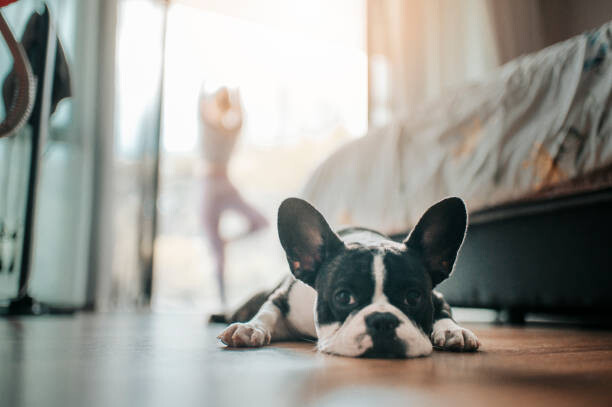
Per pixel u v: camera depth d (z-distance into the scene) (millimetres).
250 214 2852
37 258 2062
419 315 685
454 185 1327
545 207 1209
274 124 3465
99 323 1309
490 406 401
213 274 2822
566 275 1198
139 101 2355
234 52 3191
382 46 2654
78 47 2197
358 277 682
